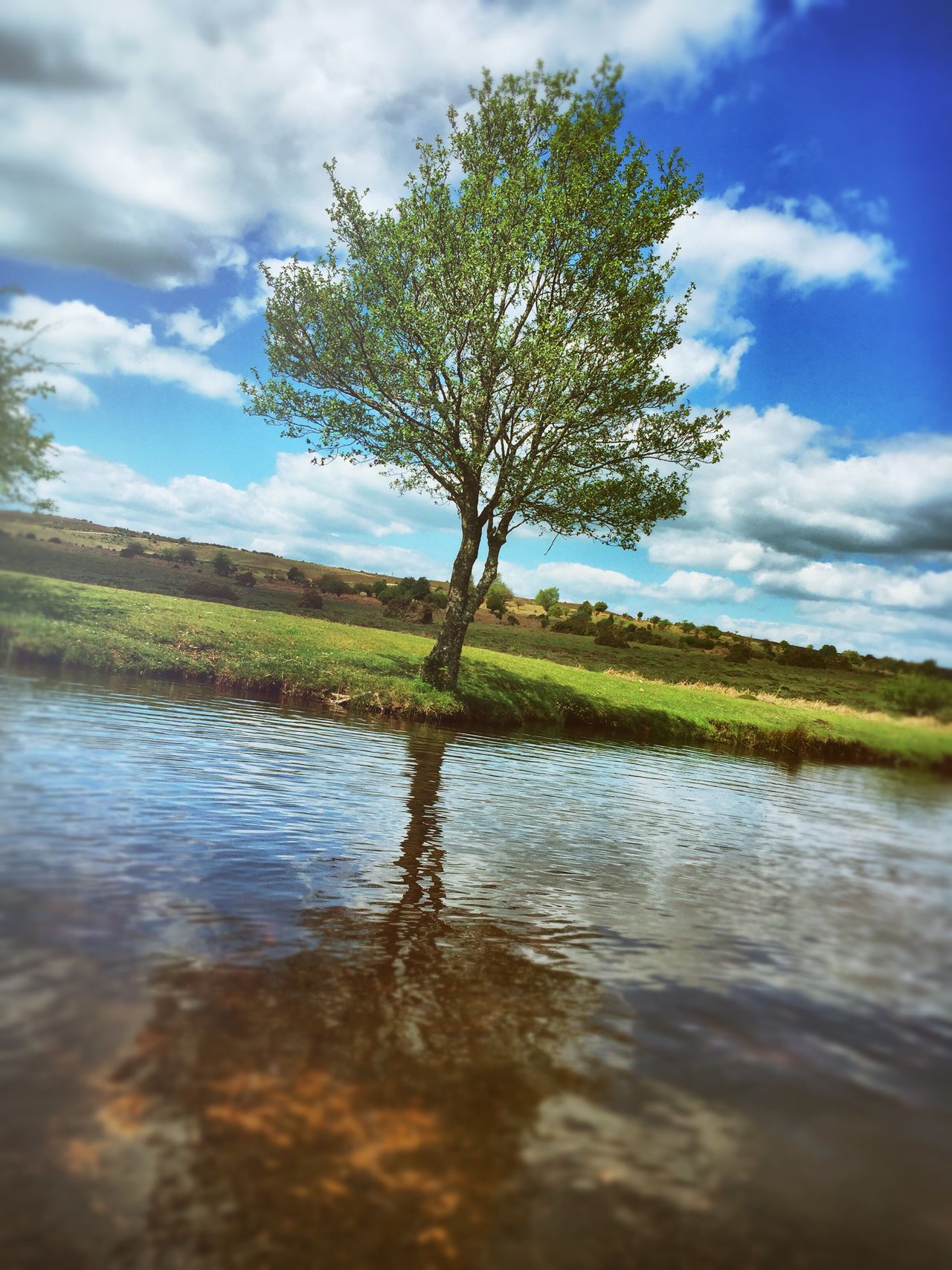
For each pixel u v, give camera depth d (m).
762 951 3.48
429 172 19.75
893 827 3.96
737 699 16.92
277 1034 2.51
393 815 6.41
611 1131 2.13
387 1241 1.67
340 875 4.46
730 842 6.09
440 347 19.14
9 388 7.89
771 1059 2.56
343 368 20.22
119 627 16.53
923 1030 2.75
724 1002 3.00
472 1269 1.61
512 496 19.86
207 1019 2.54
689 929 3.93
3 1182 1.71
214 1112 2.06
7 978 2.55
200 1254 1.59
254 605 36.03
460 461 19.77
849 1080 2.43
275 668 17.20
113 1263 1.54
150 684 13.29
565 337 19.38
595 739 17.62
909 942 3.35
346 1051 2.47
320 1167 1.89
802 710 7.46
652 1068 2.49
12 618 12.93
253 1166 1.87
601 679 24.48
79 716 8.12
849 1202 1.88
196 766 6.83
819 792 5.76
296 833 5.23
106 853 3.94
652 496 20.52
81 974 2.67
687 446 20.06
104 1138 1.89
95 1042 2.29
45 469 8.41
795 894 4.16
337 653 21.23
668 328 20.03
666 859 5.61
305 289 20.17
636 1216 1.80
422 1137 2.05
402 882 4.57
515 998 3.02
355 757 9.48
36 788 4.98
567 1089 2.35
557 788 9.26
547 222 18.20
